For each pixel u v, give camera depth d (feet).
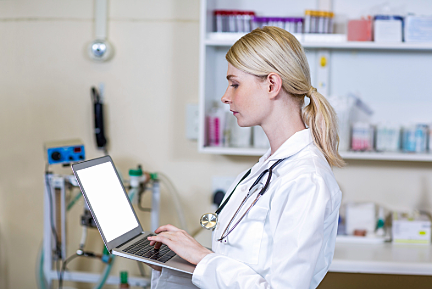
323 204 2.81
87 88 7.08
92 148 7.18
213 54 6.70
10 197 7.33
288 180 2.99
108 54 6.82
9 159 7.27
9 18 7.02
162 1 6.87
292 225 2.80
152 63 6.97
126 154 7.14
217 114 6.39
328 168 3.15
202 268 3.05
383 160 6.80
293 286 2.66
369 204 6.48
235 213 3.34
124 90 7.04
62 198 5.92
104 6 6.83
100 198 3.98
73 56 7.03
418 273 5.35
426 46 5.85
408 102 6.72
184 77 6.95
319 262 3.20
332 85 6.82
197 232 6.73
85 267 7.35
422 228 6.15
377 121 6.81
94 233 7.29
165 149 7.09
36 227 7.34
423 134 6.30
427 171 6.77
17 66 7.10
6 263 7.43
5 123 7.22
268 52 3.14
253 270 3.01
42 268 6.33
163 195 7.18
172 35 6.89
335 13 6.69
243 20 6.29
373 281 5.97
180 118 7.02
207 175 7.06
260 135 6.51
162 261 3.39
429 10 6.56
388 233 6.48
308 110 3.38
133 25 6.93
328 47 6.27
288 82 3.18
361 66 6.73
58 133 7.18
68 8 6.96
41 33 7.02
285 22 6.20
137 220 4.36
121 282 6.27
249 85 3.23
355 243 6.22
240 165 7.00
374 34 6.08
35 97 7.14
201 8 5.92
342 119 6.24
